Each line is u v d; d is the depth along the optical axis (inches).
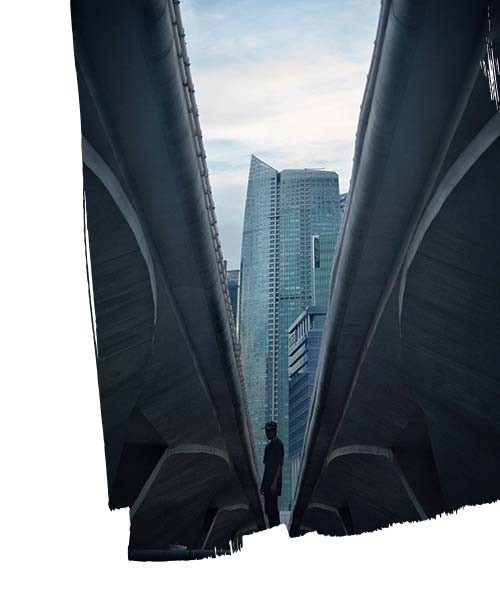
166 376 1227.9
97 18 515.2
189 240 908.0
